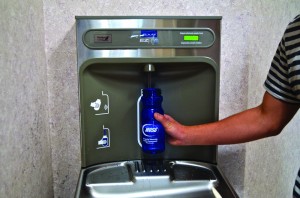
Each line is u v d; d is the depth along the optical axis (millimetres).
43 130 939
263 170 1209
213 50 827
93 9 969
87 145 855
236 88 1060
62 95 1001
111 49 795
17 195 714
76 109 1013
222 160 1094
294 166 1378
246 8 1018
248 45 1038
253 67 1078
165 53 810
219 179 818
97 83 848
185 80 890
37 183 872
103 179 803
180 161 918
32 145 831
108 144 893
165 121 844
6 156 649
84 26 782
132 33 795
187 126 855
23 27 769
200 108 888
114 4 973
